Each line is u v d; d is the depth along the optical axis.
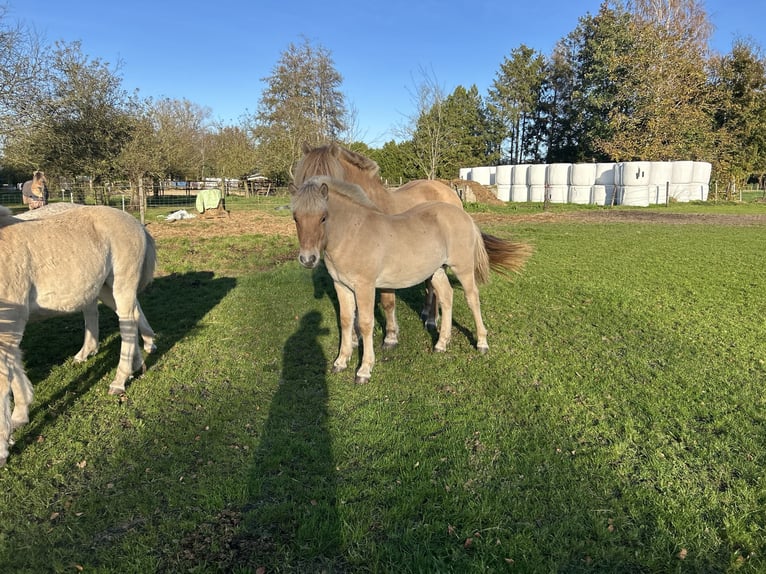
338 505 2.89
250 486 3.10
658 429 3.68
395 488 3.06
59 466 3.35
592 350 5.37
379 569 2.46
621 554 2.52
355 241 4.35
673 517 2.75
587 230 16.34
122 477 3.25
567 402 4.16
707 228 16.66
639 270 9.55
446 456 3.41
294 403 4.21
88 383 4.62
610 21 33.78
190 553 2.59
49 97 17.58
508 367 4.96
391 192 5.83
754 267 9.72
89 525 2.81
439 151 32.06
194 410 4.14
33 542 2.69
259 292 7.94
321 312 6.84
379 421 3.90
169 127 32.78
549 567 2.44
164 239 13.56
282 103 41.53
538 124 52.72
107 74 22.17
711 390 4.30
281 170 37.88
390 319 5.57
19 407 3.70
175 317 6.74
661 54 30.48
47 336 5.93
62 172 21.91
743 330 5.89
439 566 2.46
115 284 4.34
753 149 36.94
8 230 3.47
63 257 3.74
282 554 2.57
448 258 5.14
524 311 6.92
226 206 27.50
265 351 5.42
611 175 29.00
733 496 2.91
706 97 31.83
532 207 27.03
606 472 3.18
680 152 31.97
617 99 32.38
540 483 3.09
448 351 5.46
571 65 48.00
